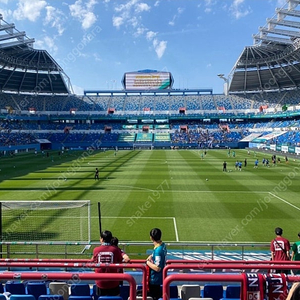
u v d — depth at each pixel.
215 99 112.75
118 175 41.50
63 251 15.46
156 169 47.78
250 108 106.81
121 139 102.94
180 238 17.77
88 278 5.02
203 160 61.31
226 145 99.56
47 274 5.08
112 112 108.81
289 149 67.69
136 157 68.69
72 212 22.45
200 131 106.12
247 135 102.44
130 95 117.06
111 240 7.92
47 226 19.20
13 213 21.97
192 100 113.19
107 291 6.80
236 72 106.31
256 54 93.62
